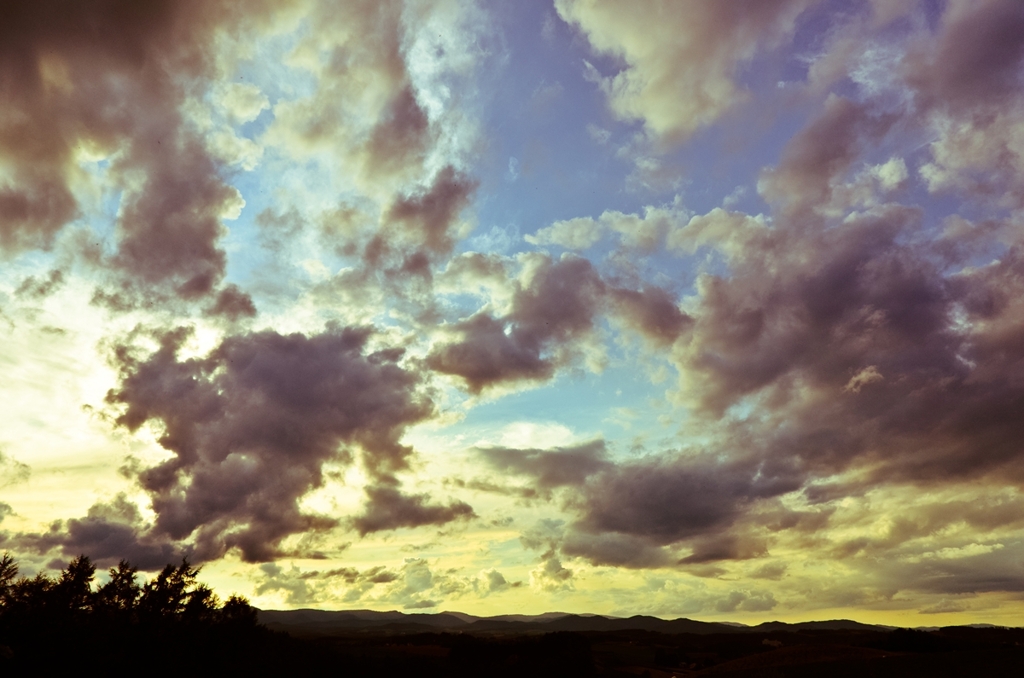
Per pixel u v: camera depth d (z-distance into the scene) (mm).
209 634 32094
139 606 28781
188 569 31828
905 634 62281
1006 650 38000
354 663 50000
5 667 22062
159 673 27688
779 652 61656
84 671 23969
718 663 95062
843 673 37500
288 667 39438
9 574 23406
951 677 32906
